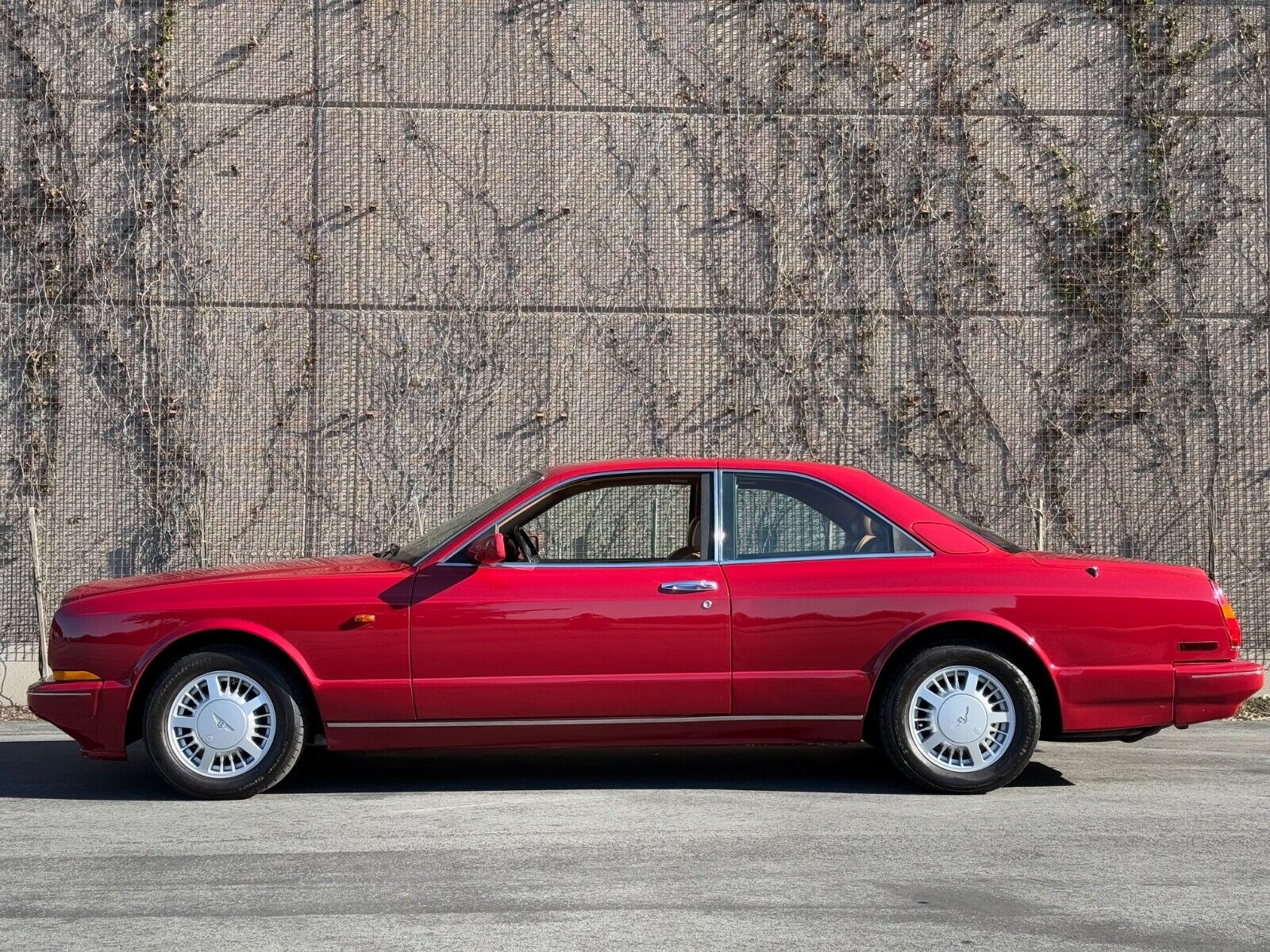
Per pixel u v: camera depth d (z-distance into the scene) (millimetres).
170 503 10461
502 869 4703
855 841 5102
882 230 10820
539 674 5938
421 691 5914
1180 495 10766
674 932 3963
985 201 10836
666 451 10695
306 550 10531
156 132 10539
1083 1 10852
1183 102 10852
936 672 5977
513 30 10766
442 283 10664
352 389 10594
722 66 10820
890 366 10805
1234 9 10852
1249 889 4441
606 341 10703
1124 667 6008
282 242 10602
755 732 6031
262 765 5930
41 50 10523
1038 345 10820
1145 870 4676
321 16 10680
